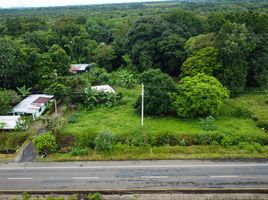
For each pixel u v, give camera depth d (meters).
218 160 26.64
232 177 24.06
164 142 29.56
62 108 39.41
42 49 56.03
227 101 39.22
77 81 41.03
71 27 69.00
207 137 29.52
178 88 34.47
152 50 52.78
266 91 43.12
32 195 22.19
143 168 25.59
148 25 54.00
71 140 30.31
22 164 26.69
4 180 24.30
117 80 47.88
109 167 25.88
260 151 27.81
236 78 41.59
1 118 34.12
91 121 34.38
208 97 32.91
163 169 25.36
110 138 28.27
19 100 38.66
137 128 31.77
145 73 35.31
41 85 43.38
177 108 33.94
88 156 27.55
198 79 35.53
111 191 22.25
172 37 51.09
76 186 23.25
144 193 22.14
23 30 66.81
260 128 32.00
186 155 27.45
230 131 30.97
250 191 22.05
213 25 48.25
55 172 25.30
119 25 79.06
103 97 39.53
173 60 51.25
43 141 27.91
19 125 32.56
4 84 42.69
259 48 44.94
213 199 21.34
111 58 57.22
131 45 56.69
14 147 30.42
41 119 33.03
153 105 34.56
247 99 40.59
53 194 22.23
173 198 21.52
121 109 38.00
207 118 32.69
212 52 41.91
